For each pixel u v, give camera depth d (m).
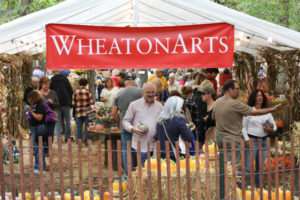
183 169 5.01
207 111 7.19
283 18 19.17
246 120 6.47
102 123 8.59
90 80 15.31
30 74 10.64
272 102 9.08
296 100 8.67
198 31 6.27
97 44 6.23
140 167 4.63
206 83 7.67
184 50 6.27
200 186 4.92
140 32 6.25
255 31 6.36
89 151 4.66
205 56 6.28
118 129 8.36
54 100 9.56
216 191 4.63
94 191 5.40
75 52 6.23
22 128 10.53
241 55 10.97
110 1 6.41
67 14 6.29
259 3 18.20
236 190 4.92
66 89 10.70
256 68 10.82
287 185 7.10
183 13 7.72
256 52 10.35
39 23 6.21
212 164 5.11
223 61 6.29
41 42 9.09
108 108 8.81
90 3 6.35
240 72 11.09
